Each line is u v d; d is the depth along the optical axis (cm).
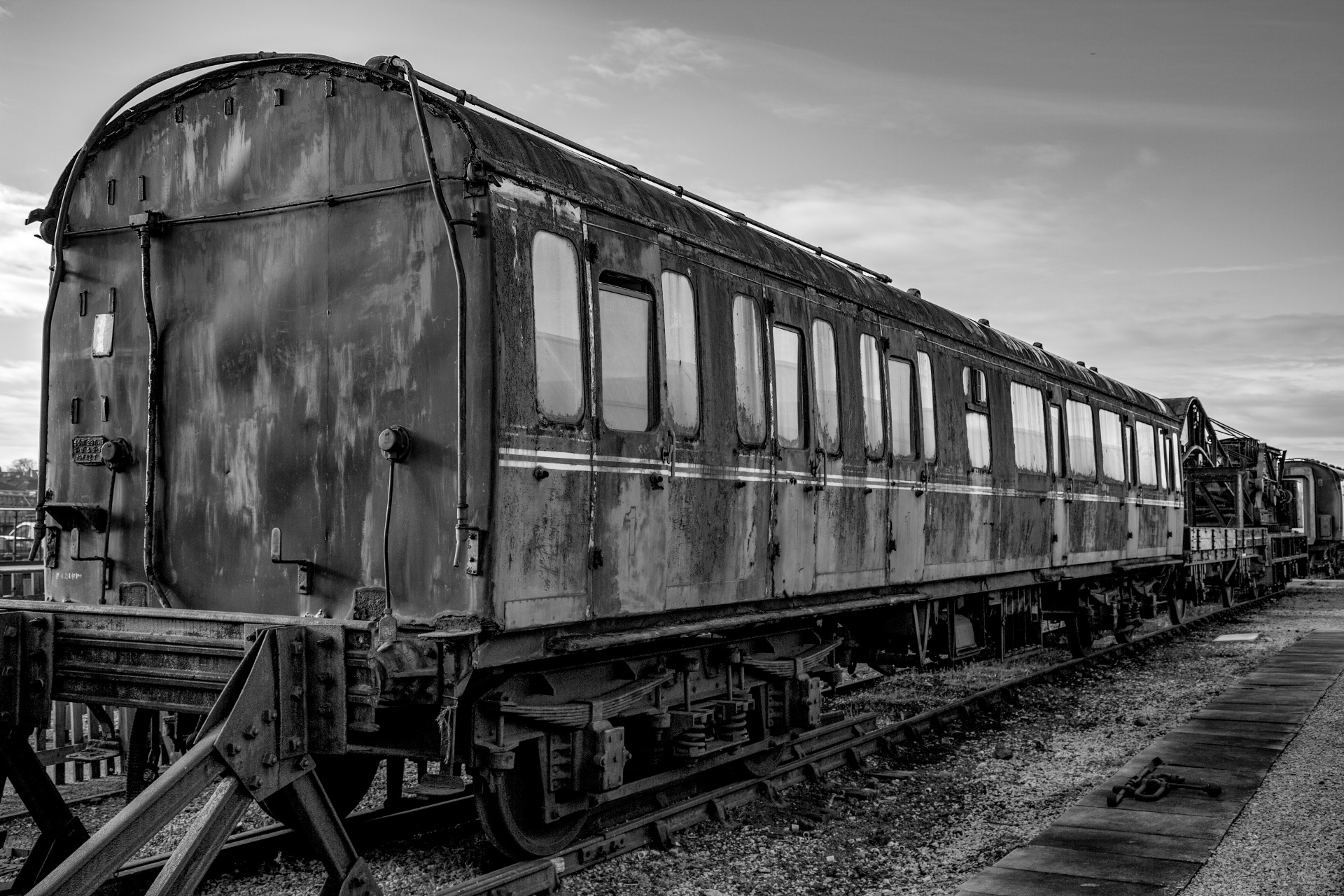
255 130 611
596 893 597
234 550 604
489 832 591
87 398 642
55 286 625
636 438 667
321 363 589
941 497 1111
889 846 704
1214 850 633
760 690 841
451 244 544
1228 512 2688
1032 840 664
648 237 695
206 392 614
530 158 609
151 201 632
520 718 595
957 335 1177
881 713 1162
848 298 957
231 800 439
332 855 484
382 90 583
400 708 551
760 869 652
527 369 579
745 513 782
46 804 543
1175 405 2389
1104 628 1678
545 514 589
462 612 545
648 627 686
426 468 559
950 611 1186
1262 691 1225
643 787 713
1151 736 1023
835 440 919
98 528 630
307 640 480
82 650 530
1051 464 1428
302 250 598
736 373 784
